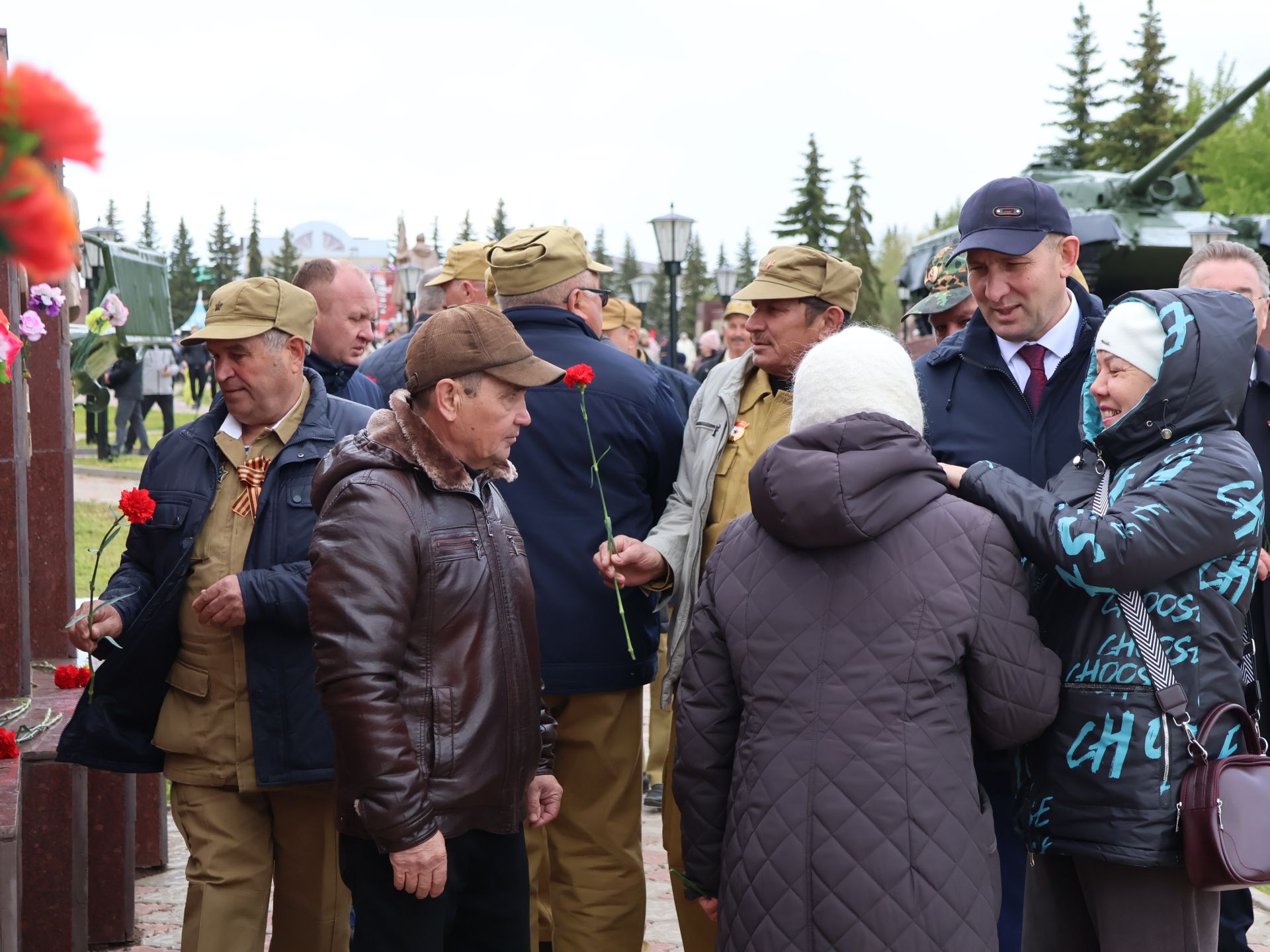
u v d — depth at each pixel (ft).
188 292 289.94
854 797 7.19
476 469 8.58
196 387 89.76
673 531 11.53
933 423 11.10
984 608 7.46
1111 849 7.77
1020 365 10.85
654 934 14.65
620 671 11.73
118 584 10.82
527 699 8.54
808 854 7.22
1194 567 7.95
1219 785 7.54
